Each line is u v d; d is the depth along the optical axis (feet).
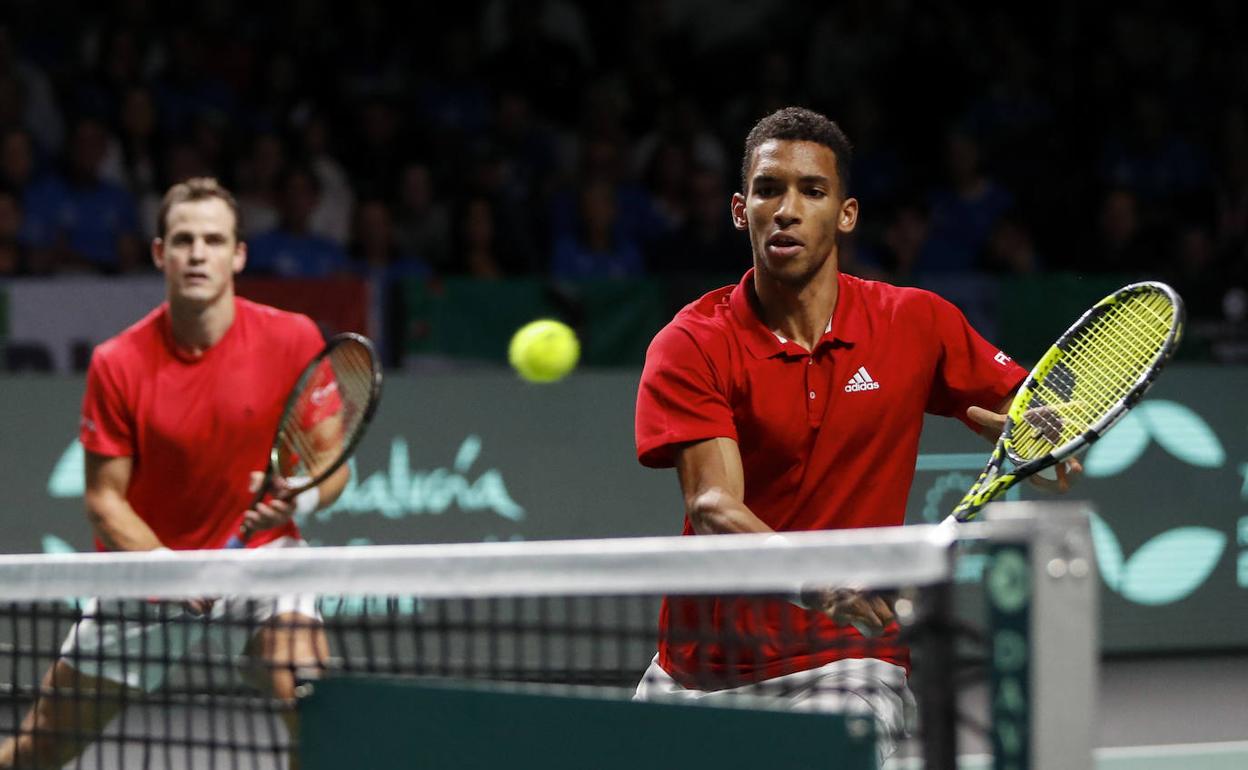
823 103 73.05
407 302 48.67
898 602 14.10
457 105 68.69
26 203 56.24
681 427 20.98
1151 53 79.20
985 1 78.95
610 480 50.49
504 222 60.23
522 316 49.80
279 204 59.21
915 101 75.05
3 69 59.77
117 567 17.07
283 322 29.35
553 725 14.17
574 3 73.87
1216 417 54.70
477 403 49.08
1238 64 79.30
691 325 21.48
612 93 69.26
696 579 13.98
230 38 66.08
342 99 66.54
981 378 22.35
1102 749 40.73
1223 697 47.37
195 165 59.47
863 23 75.05
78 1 65.31
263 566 16.15
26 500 45.39
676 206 65.41
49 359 46.21
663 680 18.60
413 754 14.98
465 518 48.93
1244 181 73.56
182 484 29.07
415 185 60.85
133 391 28.58
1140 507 53.83
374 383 27.76
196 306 28.35
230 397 28.73
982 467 51.72
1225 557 54.85
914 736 16.16
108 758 30.27
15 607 18.98
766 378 21.18
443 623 15.85
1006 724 12.17
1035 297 53.83
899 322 21.74
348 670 16.15
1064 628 11.95
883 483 21.81
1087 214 71.26
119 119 61.77
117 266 57.06
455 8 72.13
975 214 66.95
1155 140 74.18
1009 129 72.74
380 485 47.98
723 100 76.38
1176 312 20.88
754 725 13.21
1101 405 21.99
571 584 14.56
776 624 19.97
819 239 20.85
